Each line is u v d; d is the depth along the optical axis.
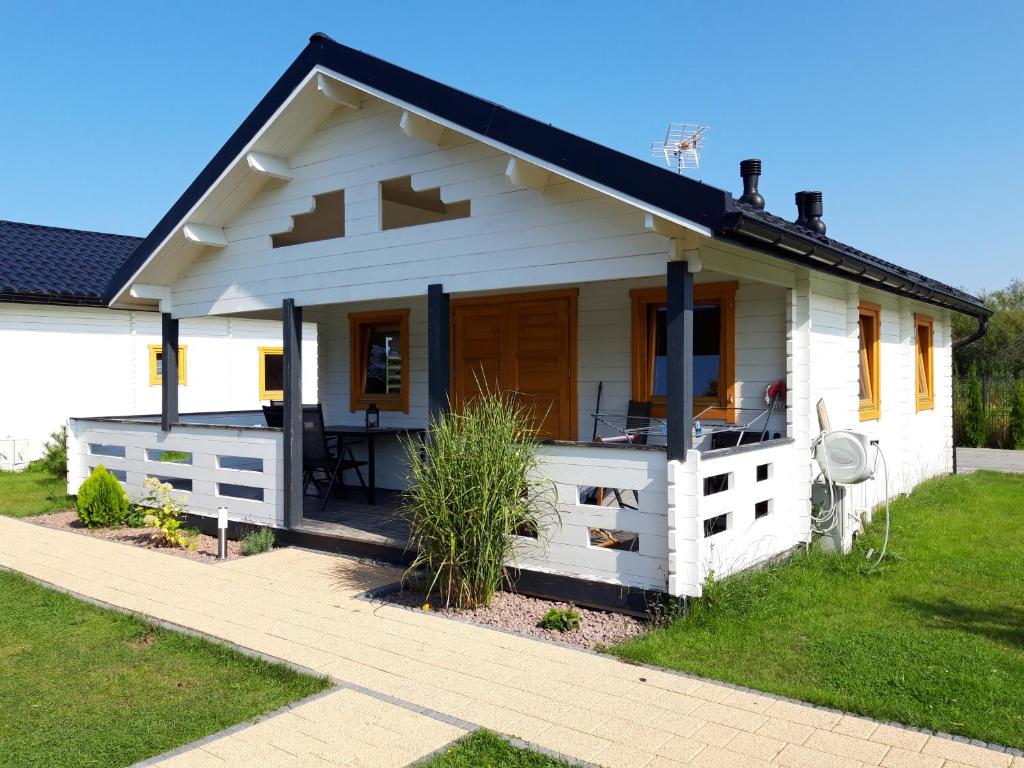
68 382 14.98
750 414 7.29
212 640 5.11
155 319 16.28
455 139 6.57
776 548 6.49
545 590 5.92
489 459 5.67
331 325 10.80
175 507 8.42
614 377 8.22
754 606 5.36
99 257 17.30
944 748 3.54
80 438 10.63
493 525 5.66
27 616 5.77
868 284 7.64
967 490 10.89
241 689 4.38
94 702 4.24
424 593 6.09
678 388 5.31
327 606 5.84
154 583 6.55
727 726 3.79
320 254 7.60
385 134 7.07
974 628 5.18
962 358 30.48
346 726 3.85
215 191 7.86
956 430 18.58
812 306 6.89
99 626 5.53
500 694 4.20
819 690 4.18
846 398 7.71
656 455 5.45
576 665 4.62
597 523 5.71
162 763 3.51
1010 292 37.53
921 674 4.37
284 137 7.54
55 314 14.84
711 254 5.46
